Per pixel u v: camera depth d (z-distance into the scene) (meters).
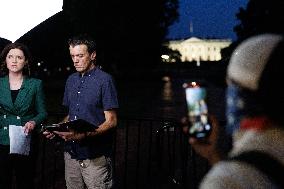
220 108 18.55
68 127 3.13
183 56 138.88
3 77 3.76
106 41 47.25
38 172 6.68
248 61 0.88
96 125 3.37
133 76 58.94
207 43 138.25
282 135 0.84
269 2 40.31
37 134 3.88
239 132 0.90
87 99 3.36
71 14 45.22
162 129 3.32
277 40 0.88
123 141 9.95
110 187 3.54
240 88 0.90
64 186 5.81
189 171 6.30
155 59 57.09
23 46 3.71
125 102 24.17
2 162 3.73
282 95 0.85
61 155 7.94
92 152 3.39
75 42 3.31
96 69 3.43
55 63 50.41
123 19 47.34
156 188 5.48
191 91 1.18
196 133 1.14
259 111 0.87
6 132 3.72
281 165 0.81
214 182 0.83
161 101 24.44
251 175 0.80
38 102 3.82
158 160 2.94
